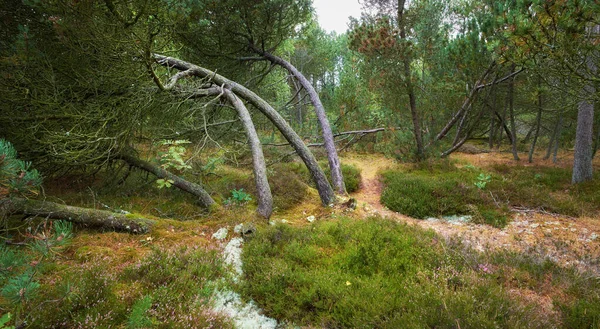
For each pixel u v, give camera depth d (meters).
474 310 3.32
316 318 3.63
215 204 7.26
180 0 6.09
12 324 2.88
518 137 21.88
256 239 5.41
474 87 12.20
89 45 5.73
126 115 6.81
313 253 4.89
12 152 2.73
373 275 4.27
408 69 11.47
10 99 5.83
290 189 8.98
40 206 5.20
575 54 5.27
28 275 2.56
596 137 12.92
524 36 5.49
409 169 11.72
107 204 7.03
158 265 4.37
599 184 9.07
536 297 4.05
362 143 16.12
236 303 4.00
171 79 7.43
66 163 6.58
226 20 9.50
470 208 7.67
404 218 7.84
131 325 3.04
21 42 5.34
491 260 4.86
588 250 5.48
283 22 10.85
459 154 16.42
